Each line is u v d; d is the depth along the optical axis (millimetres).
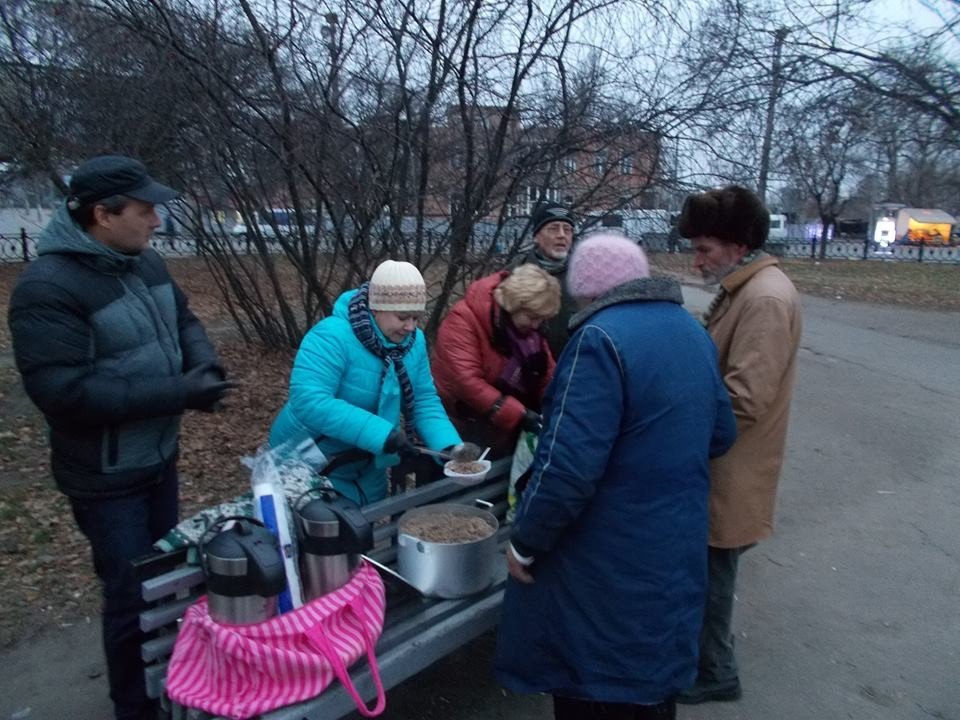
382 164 4781
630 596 2002
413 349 2736
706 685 2820
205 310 10508
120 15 4223
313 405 2461
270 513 2037
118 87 4797
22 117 5082
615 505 1989
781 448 2668
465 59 4547
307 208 5387
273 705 1894
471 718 2701
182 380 2232
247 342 8203
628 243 2145
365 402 2605
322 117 4488
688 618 2088
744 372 2471
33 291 2055
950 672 3053
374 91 4730
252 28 4398
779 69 7289
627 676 2027
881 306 14562
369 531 2107
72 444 2215
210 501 4625
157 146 5098
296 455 2375
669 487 2000
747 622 3412
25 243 17188
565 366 1986
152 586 1951
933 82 10555
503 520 3117
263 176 5195
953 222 38781
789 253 29547
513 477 2934
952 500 4824
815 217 34375
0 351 8352
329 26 4492
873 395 7539
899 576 3840
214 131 4688
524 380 2998
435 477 3133
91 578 3607
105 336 2160
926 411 6930
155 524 2500
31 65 4938
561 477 1887
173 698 1910
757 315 2475
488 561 2578
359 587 2113
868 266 24609
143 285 2312
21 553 3807
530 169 4926
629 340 1951
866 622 3418
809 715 2781
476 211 4934
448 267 5047
